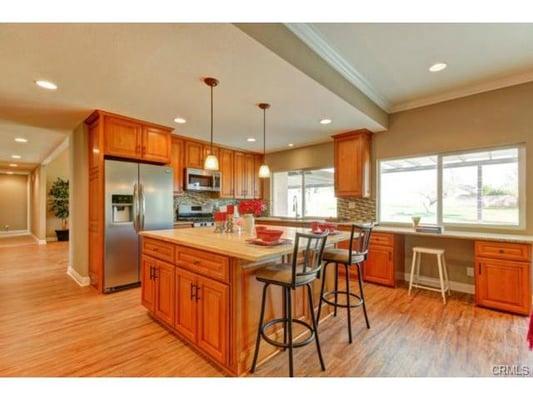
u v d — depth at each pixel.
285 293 2.06
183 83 2.54
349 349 2.15
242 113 3.41
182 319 2.25
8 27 1.72
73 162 4.19
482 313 2.83
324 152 5.16
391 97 3.75
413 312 2.88
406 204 4.12
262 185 6.25
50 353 2.08
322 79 2.60
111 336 2.35
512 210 3.28
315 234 1.73
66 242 7.99
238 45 1.94
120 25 1.71
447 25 2.21
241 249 1.84
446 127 3.66
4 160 7.05
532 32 2.30
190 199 5.15
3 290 3.56
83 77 2.41
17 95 2.80
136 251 3.65
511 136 3.20
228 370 1.84
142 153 3.71
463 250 3.56
